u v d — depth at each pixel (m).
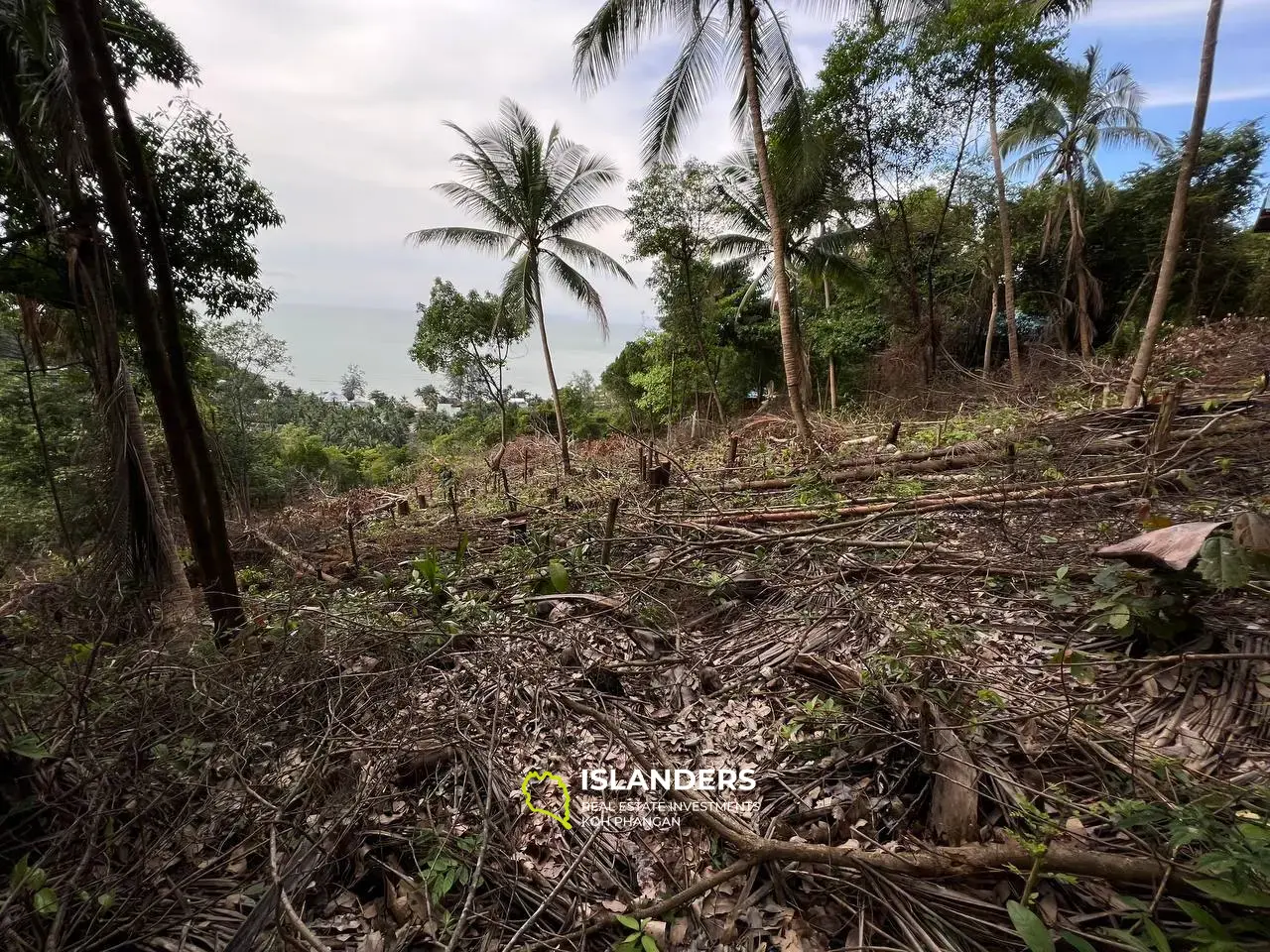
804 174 9.48
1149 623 2.33
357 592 4.25
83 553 4.10
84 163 3.66
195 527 3.76
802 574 3.81
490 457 14.87
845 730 2.22
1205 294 13.18
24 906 1.59
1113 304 15.04
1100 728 2.00
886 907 1.57
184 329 8.52
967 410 8.92
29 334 5.48
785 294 7.84
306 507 9.54
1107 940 1.36
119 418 3.79
